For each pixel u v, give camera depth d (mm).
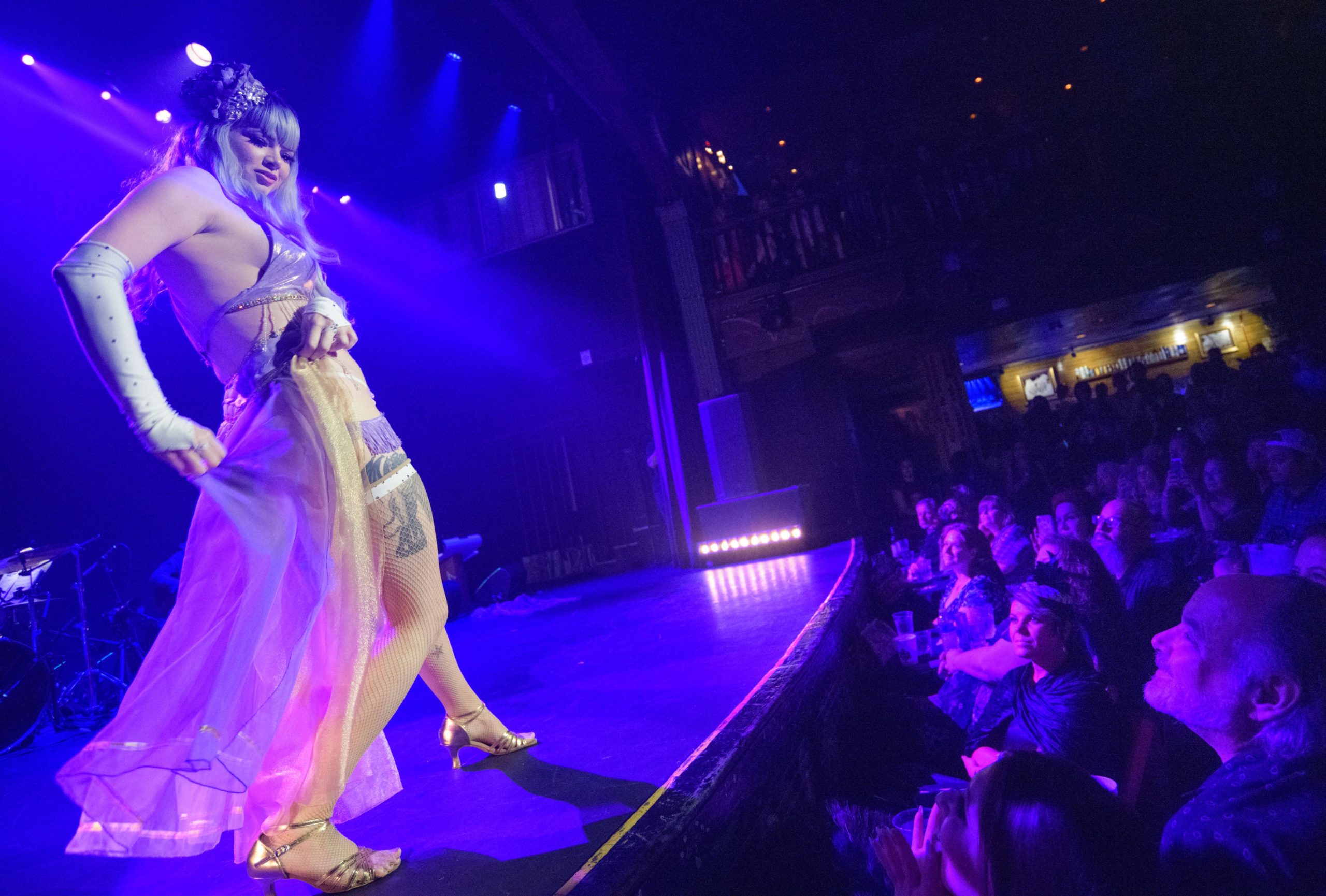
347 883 1245
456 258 10125
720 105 10570
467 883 1211
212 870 1598
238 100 1363
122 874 1678
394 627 1408
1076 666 2055
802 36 9602
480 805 1597
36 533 6820
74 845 1111
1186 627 1247
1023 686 2135
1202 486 3520
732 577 6195
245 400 1322
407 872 1293
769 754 1832
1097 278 8305
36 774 3373
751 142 10992
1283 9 7867
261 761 1114
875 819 2094
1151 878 1045
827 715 2584
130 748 1093
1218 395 7332
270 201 1443
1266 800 1097
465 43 7840
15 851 2037
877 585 4840
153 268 1376
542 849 1295
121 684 5883
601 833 1324
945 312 8641
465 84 8719
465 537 9133
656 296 8891
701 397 8695
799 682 2256
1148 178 8211
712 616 4078
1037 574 2312
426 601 1430
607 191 9672
